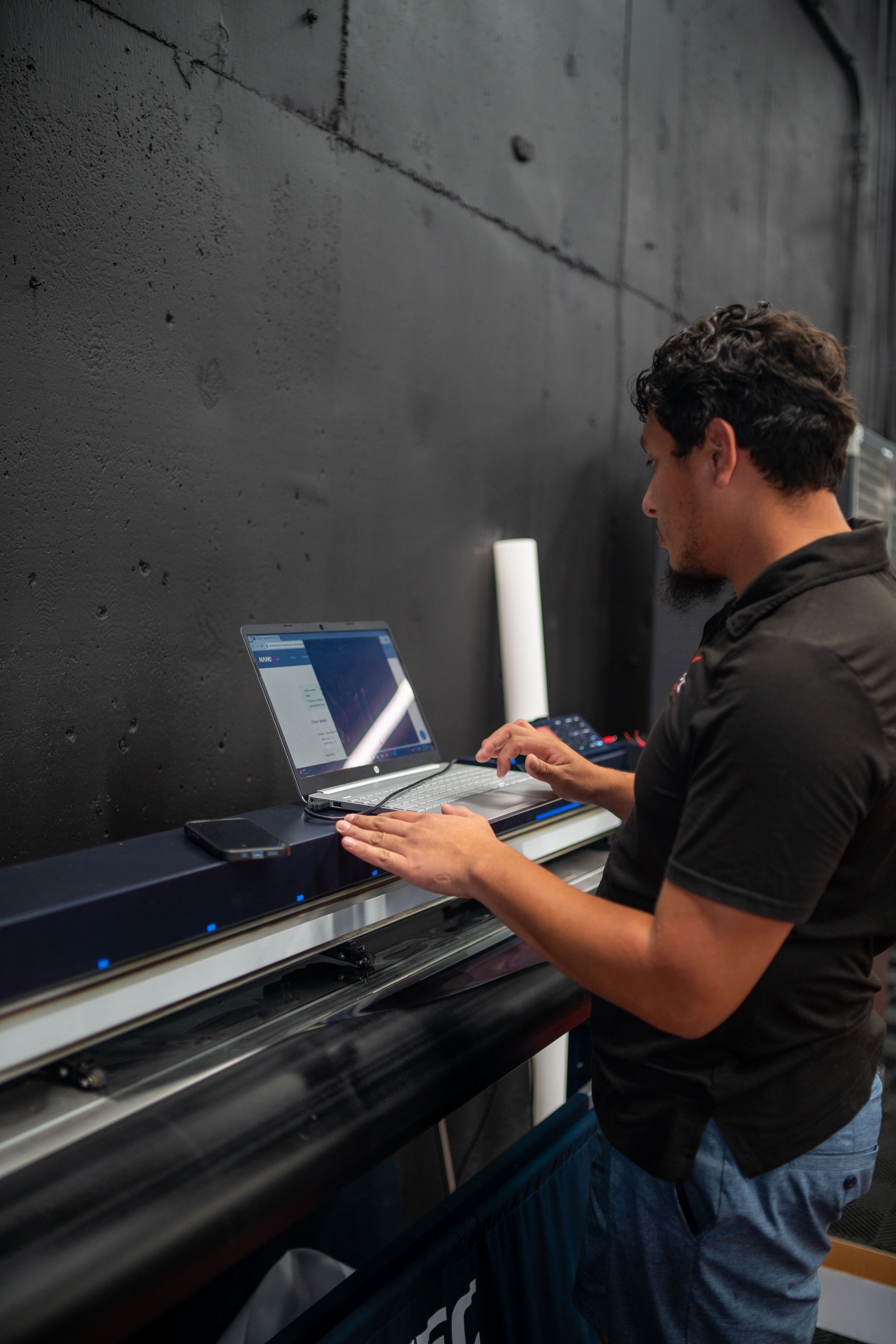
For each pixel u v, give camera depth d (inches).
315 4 55.4
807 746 22.7
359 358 60.4
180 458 48.9
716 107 104.7
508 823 40.4
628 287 90.6
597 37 83.4
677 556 31.0
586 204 83.4
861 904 27.1
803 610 25.3
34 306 41.6
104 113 43.9
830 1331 56.3
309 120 55.6
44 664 42.9
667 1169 28.5
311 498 57.4
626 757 54.5
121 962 26.2
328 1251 58.2
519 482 77.3
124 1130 23.9
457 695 71.5
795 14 121.0
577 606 86.6
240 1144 24.5
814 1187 28.6
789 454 27.3
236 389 52.0
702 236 103.4
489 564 74.2
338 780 42.1
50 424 42.6
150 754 48.2
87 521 44.4
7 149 40.0
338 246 58.3
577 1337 46.1
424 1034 32.1
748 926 23.2
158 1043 29.5
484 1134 64.0
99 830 45.7
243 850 29.5
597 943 26.0
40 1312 18.9
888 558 28.6
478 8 69.1
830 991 27.4
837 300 140.5
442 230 67.2
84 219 43.4
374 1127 27.7
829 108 133.0
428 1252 36.9
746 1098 27.6
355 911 34.5
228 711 52.5
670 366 29.3
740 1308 29.5
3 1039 23.5
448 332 68.3
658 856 28.9
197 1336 51.5
